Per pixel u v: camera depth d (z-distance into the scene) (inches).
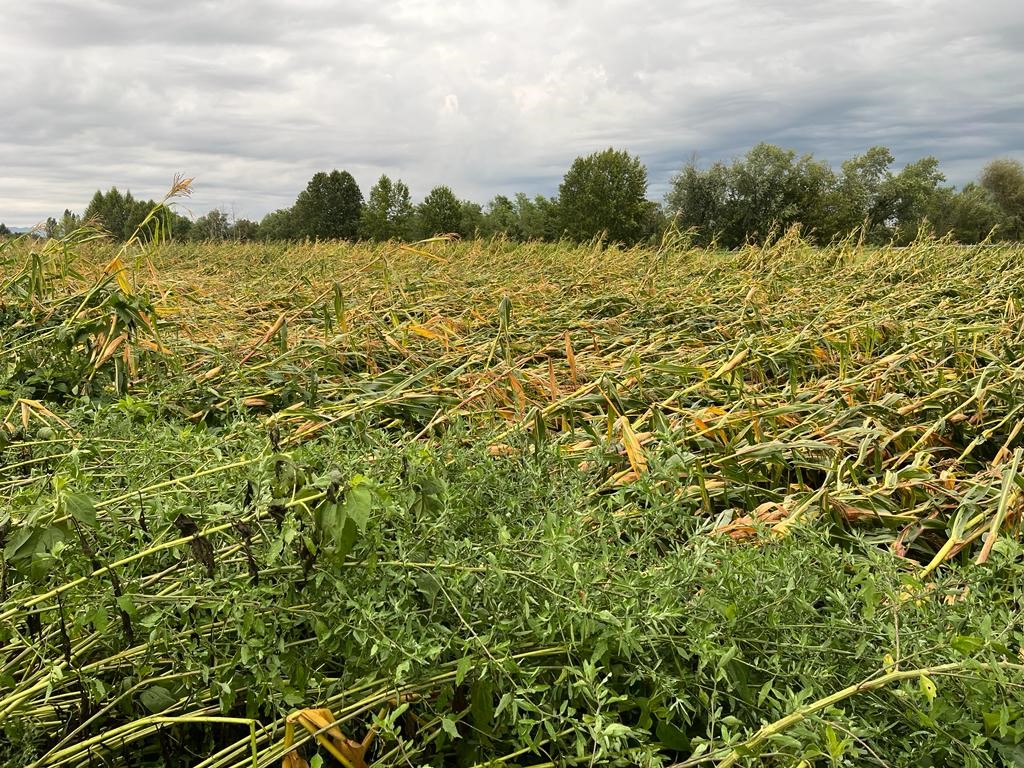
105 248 500.1
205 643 66.6
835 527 113.8
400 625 65.4
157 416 144.3
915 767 60.7
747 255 436.1
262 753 61.6
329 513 64.1
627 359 177.8
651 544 90.0
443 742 66.6
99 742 63.2
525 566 72.2
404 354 203.3
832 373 207.9
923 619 70.8
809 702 65.4
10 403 146.5
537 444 110.5
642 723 63.2
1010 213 2468.0
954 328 199.3
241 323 245.4
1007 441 139.4
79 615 63.1
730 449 132.5
